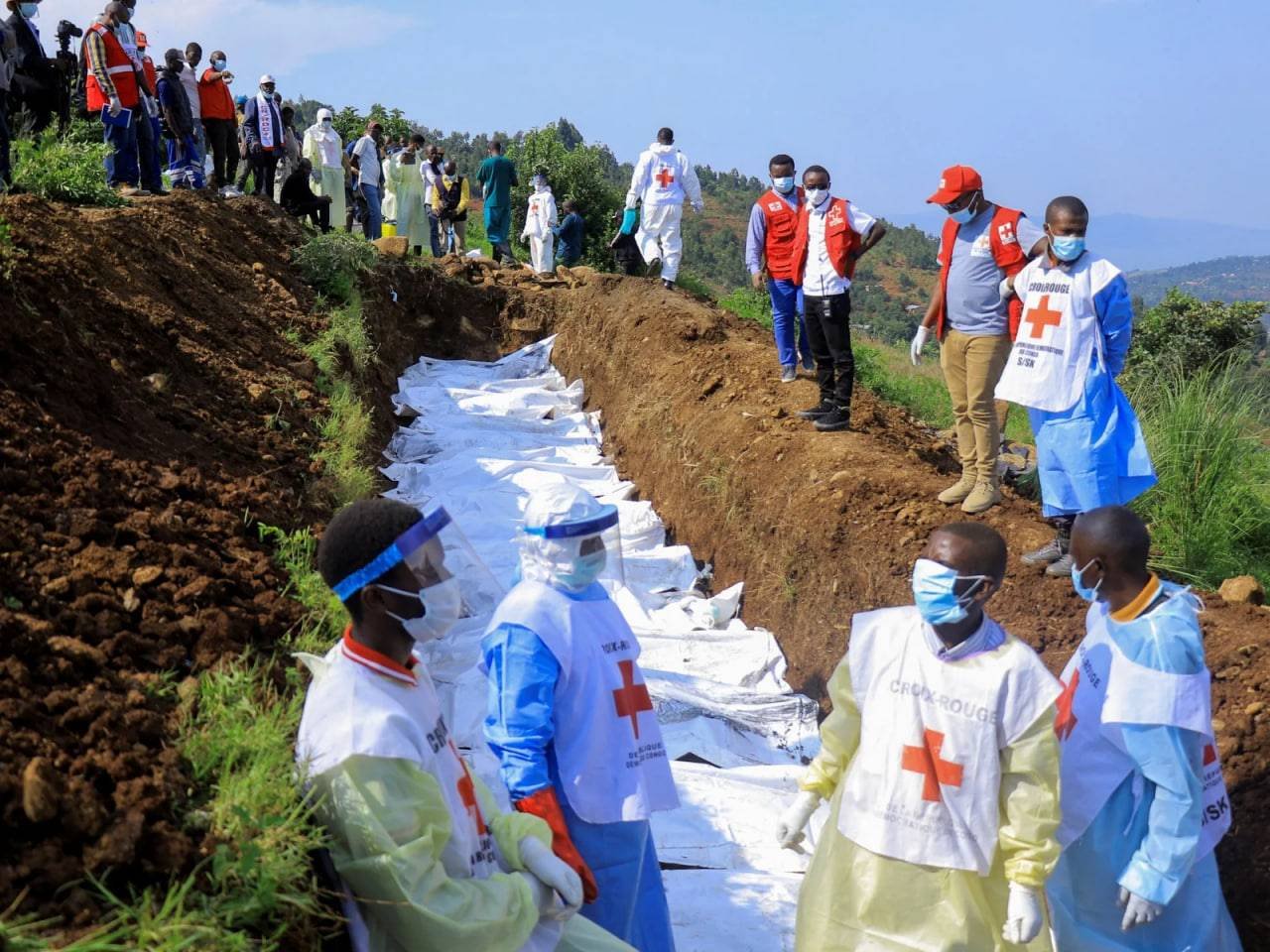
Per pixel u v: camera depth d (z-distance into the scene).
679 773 5.23
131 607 3.73
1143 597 3.34
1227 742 4.82
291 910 2.48
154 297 7.67
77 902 2.24
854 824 3.11
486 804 2.88
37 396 4.89
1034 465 9.06
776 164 9.12
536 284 15.09
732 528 8.07
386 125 24.05
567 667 3.11
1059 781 3.02
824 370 8.26
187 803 2.70
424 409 11.28
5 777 2.37
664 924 3.40
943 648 3.04
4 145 8.44
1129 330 5.36
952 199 6.22
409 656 2.64
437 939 2.42
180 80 11.93
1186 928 3.40
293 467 6.46
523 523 3.21
